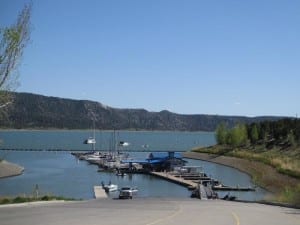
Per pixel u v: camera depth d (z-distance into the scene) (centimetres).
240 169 11756
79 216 2158
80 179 9688
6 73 2620
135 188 7800
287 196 3706
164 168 11925
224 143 16850
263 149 13788
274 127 15038
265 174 8950
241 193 7225
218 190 7769
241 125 16912
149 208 2739
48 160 14788
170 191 7925
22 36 2636
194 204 3259
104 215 2225
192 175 10206
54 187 8106
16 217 2089
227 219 2139
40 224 1844
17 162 13825
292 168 8644
